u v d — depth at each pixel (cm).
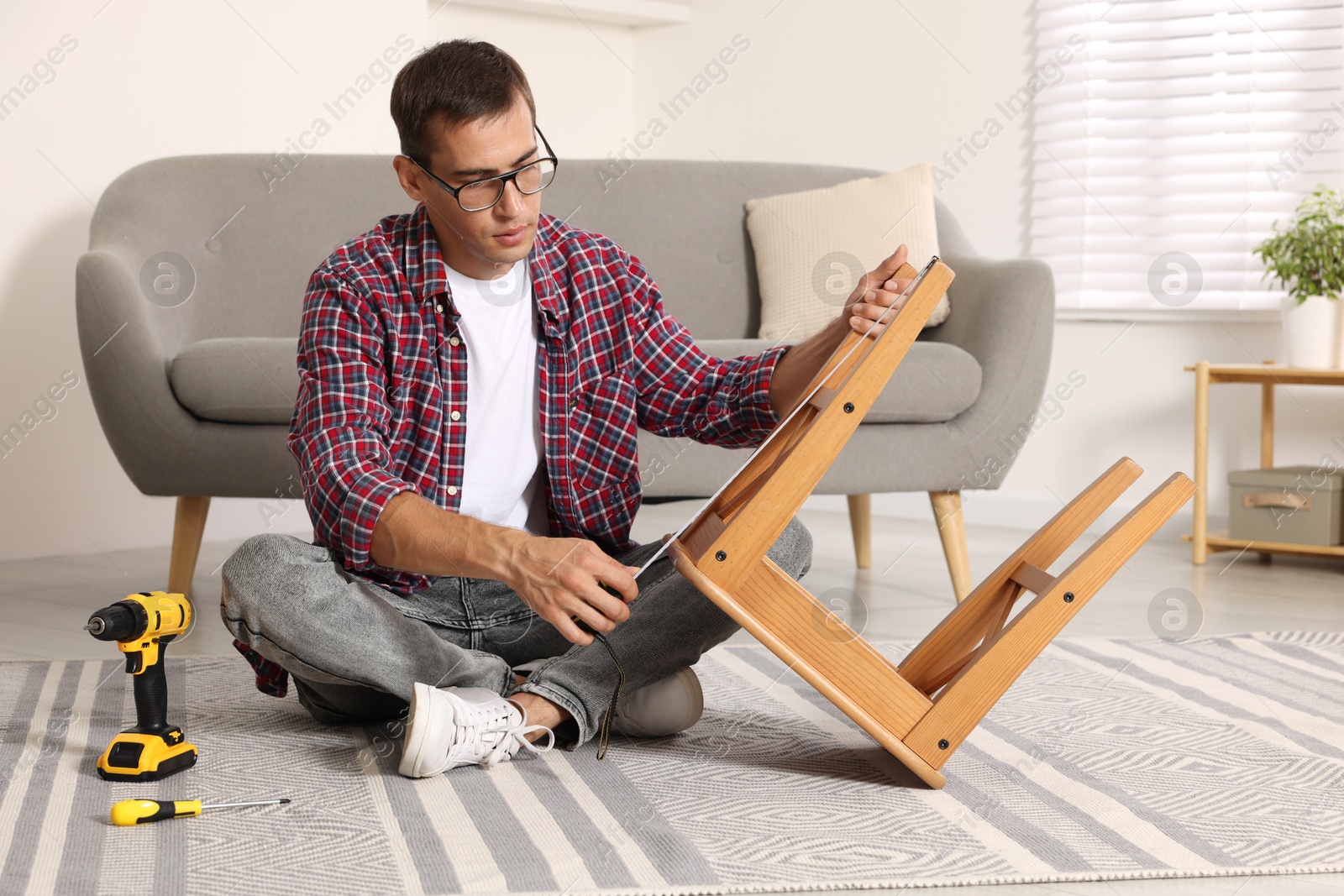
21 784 124
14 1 285
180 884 99
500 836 110
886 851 108
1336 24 311
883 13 374
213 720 150
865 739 143
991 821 115
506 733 130
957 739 124
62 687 167
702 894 98
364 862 104
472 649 146
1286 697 163
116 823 111
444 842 108
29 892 97
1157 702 160
